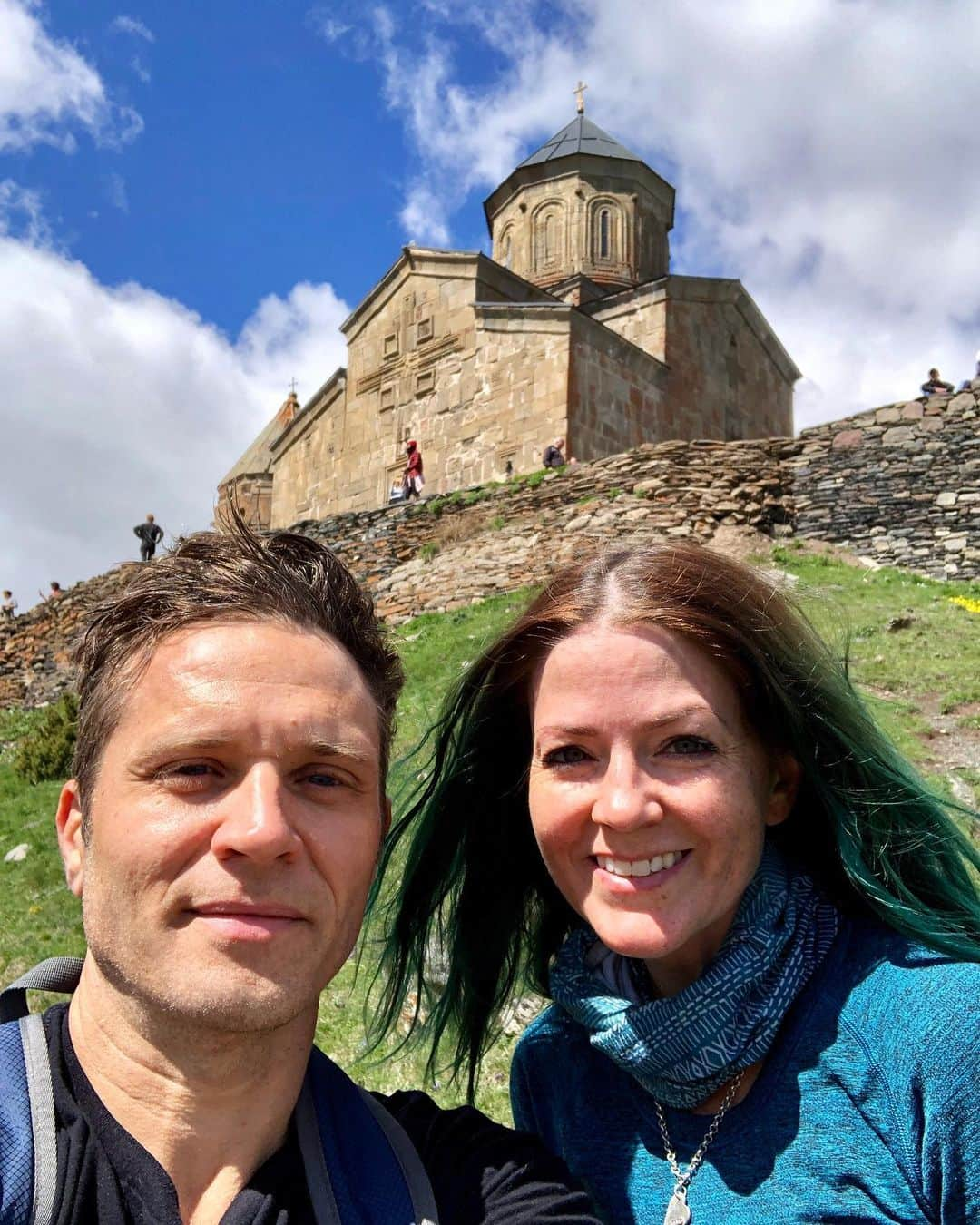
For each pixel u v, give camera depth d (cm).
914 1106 50
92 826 48
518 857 77
